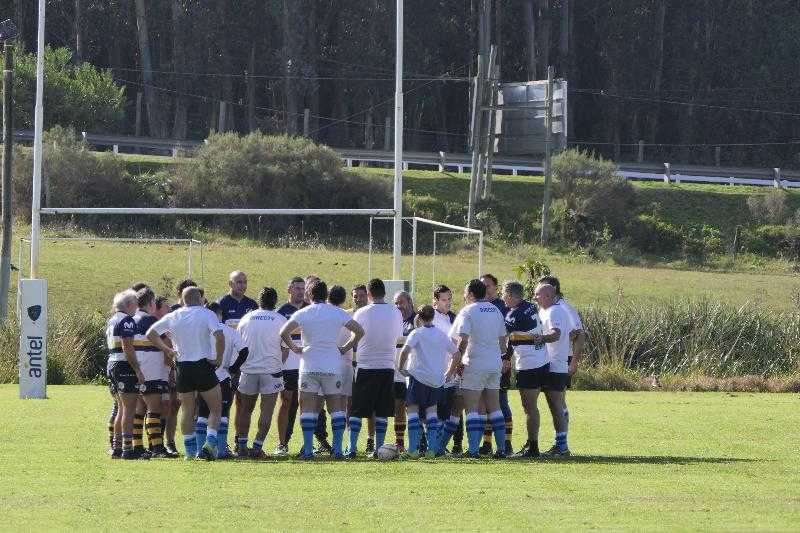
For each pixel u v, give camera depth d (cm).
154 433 4550
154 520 3139
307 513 3238
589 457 4616
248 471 4100
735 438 5328
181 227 16938
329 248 16288
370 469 4166
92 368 8931
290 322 4534
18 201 16738
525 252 17400
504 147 17175
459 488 3697
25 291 7075
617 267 16788
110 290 11762
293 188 18412
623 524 3044
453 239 17612
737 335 9650
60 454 4572
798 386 8788
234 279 5047
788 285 15112
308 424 4559
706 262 18662
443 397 4669
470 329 4578
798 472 4100
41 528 3022
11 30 10238
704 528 2977
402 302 4981
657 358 9494
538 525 3038
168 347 4403
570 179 19938
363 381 4638
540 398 7544
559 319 4622
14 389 7775
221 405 4500
